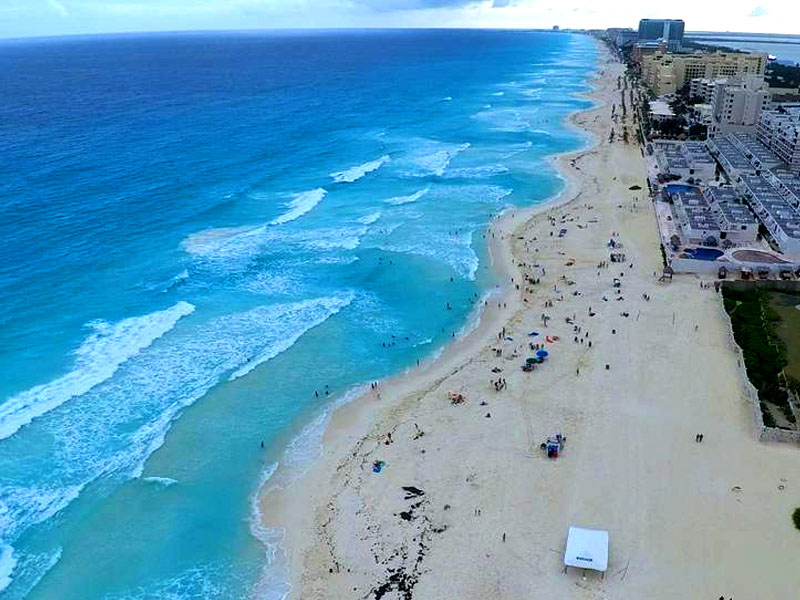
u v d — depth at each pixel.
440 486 53.66
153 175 136.75
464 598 43.72
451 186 133.25
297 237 105.19
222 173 140.00
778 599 42.53
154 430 60.78
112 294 85.00
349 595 44.41
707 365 68.62
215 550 48.72
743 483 52.38
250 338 76.19
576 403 63.34
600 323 78.00
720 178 135.38
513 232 107.62
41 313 79.44
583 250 99.75
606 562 44.22
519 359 71.56
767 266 88.12
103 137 171.25
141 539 49.69
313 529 50.22
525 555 46.72
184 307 82.12
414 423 61.84
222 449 59.00
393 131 190.12
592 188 131.12
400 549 47.88
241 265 94.81
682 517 49.28
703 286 86.56
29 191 123.00
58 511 51.75
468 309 83.56
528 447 57.66
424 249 101.19
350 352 74.19
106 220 110.19
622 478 53.44
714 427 59.09
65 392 65.12
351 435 60.69
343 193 128.12
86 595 45.12
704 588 43.47
